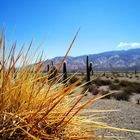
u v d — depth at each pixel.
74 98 1.53
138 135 6.91
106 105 11.77
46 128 1.22
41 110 1.24
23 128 1.12
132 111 10.73
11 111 1.18
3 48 1.14
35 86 1.41
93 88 17.94
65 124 1.26
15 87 1.16
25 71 1.40
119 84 24.45
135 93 19.98
